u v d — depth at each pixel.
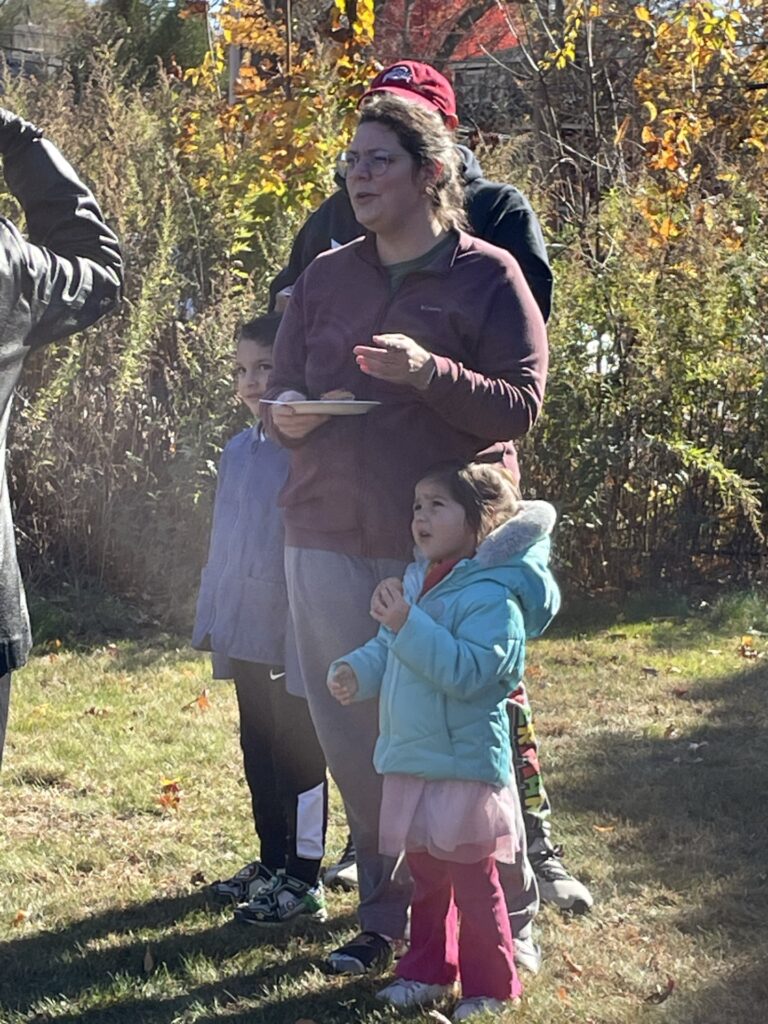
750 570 8.38
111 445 7.73
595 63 13.43
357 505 3.53
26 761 5.27
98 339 7.83
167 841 4.57
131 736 5.60
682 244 8.38
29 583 7.70
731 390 8.31
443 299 3.49
